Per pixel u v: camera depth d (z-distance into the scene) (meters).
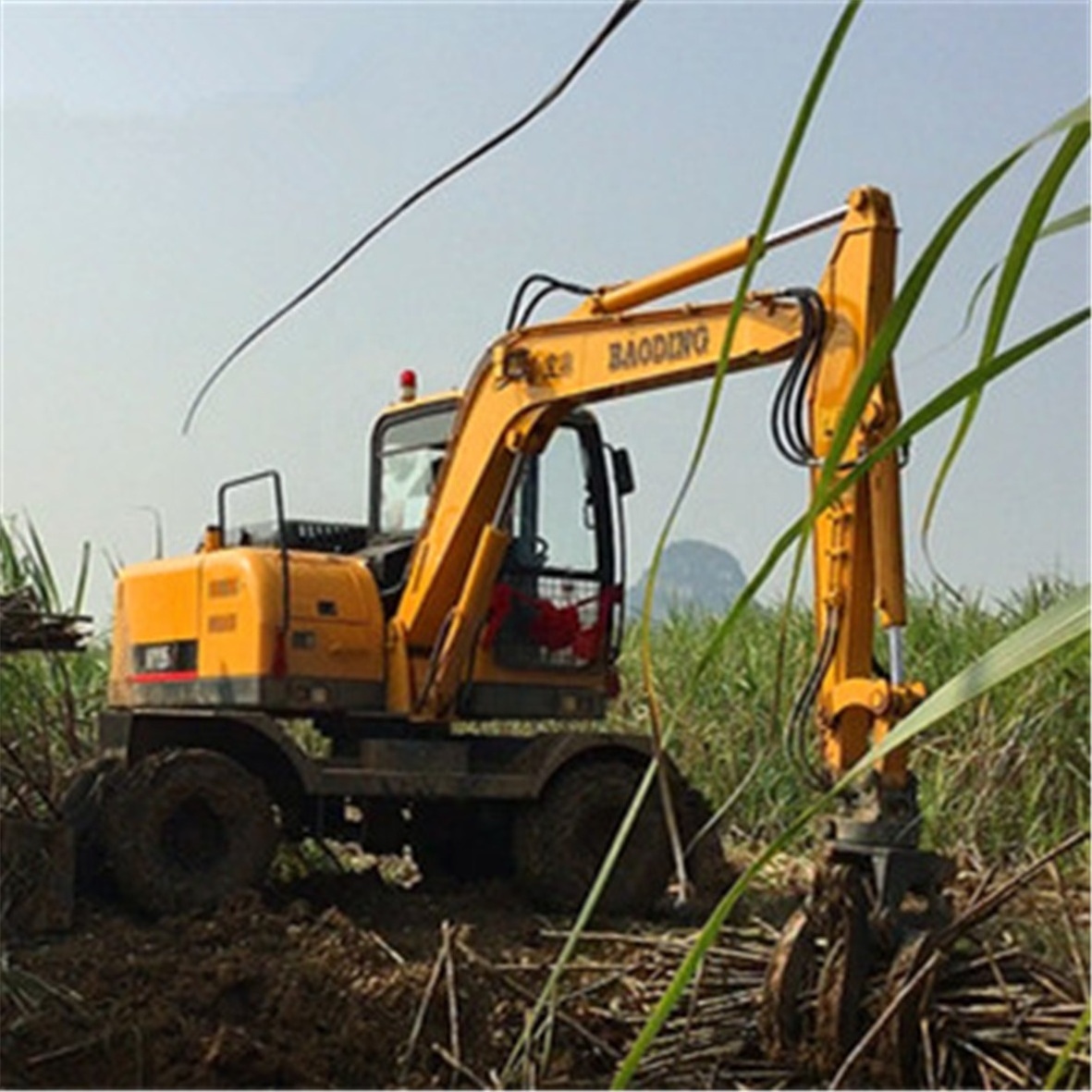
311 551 12.30
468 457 11.45
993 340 1.01
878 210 8.47
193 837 10.28
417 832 11.91
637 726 15.67
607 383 10.71
